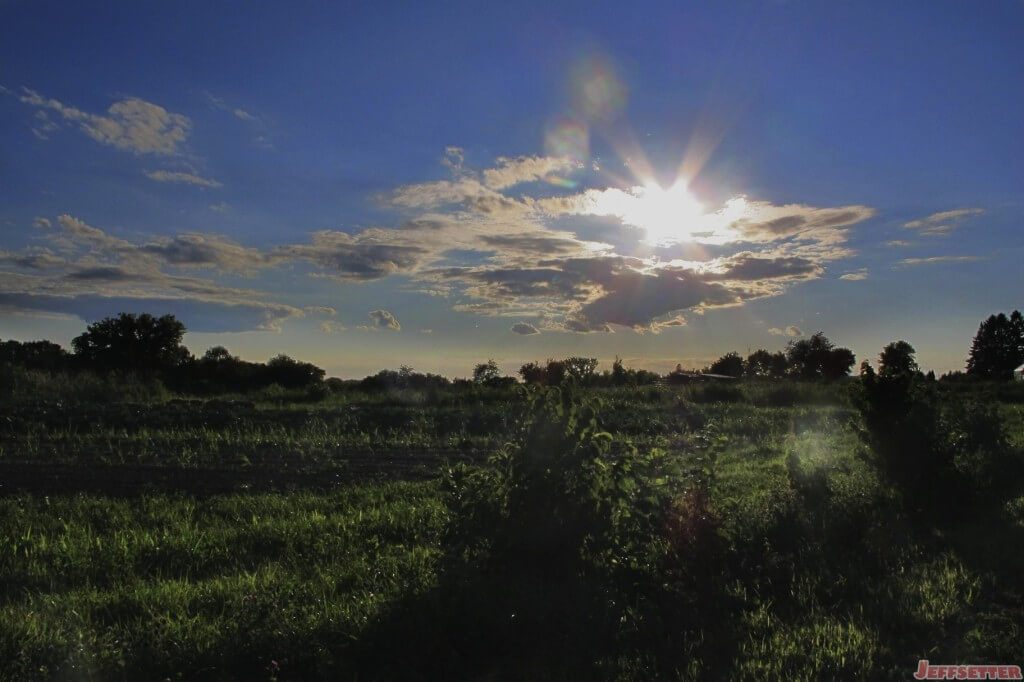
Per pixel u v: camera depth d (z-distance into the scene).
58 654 4.98
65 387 24.53
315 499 10.46
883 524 9.34
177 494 10.74
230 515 9.67
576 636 5.90
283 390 29.83
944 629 6.07
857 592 7.05
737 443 18.77
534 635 5.91
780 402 30.53
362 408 22.47
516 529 6.95
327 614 5.78
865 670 5.33
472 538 6.97
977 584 6.96
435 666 5.39
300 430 18.61
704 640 5.98
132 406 20.45
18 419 17.11
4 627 5.25
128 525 8.94
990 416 12.67
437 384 34.56
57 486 11.21
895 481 10.73
